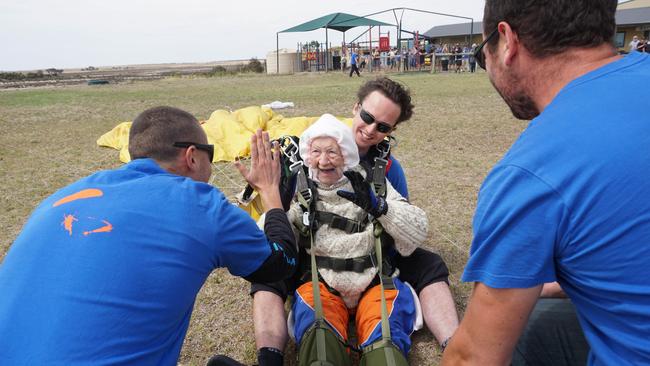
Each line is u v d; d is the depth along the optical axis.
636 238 1.22
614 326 1.35
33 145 8.17
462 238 4.13
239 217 1.85
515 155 1.35
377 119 2.72
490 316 1.43
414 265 2.84
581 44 1.40
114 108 13.04
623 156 1.21
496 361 1.47
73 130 9.62
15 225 4.57
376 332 2.29
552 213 1.27
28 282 1.53
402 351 2.32
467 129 8.90
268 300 2.53
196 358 2.71
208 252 1.72
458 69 28.81
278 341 2.41
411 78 23.61
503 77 1.55
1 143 8.33
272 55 36.88
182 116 2.00
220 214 1.78
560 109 1.34
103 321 1.49
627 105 1.27
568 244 1.29
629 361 1.34
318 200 2.64
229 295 3.36
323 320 2.32
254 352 2.74
